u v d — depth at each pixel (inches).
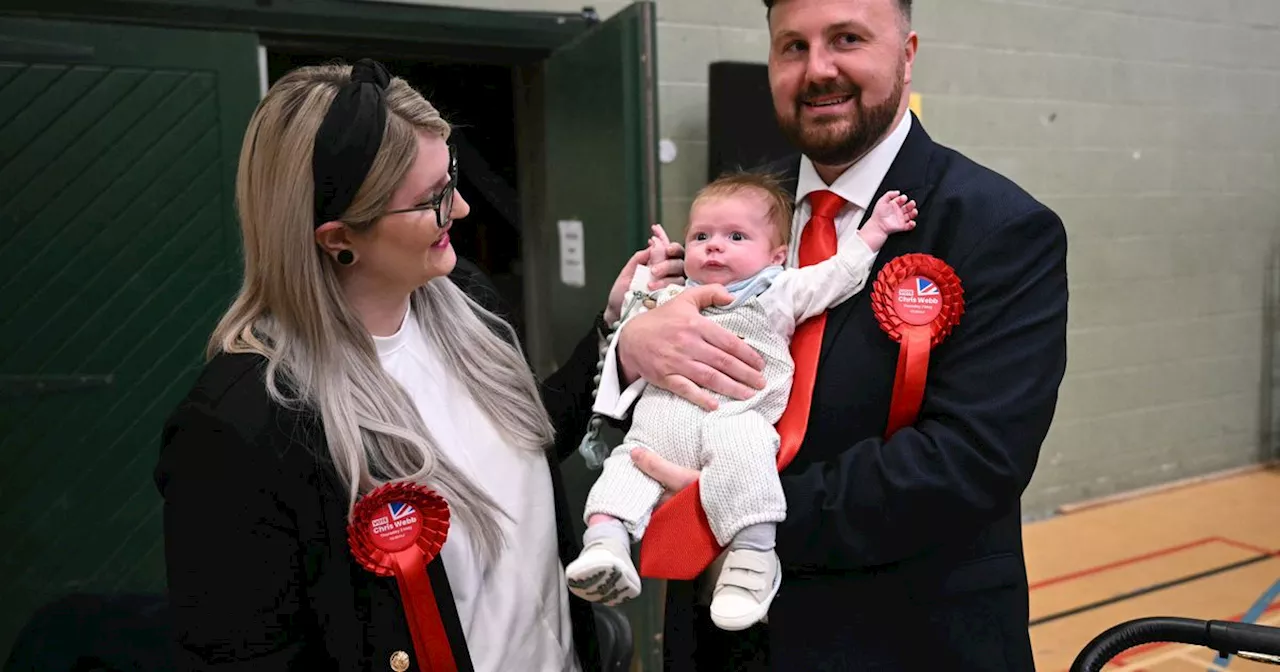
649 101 97.6
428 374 45.3
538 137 131.9
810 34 48.6
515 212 134.2
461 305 48.9
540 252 136.3
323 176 38.6
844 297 48.7
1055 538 147.7
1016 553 49.5
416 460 41.8
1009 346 44.6
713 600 44.9
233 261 106.2
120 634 55.4
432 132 41.3
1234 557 136.2
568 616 48.5
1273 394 188.2
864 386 47.4
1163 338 173.0
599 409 51.8
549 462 49.9
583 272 117.3
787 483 45.8
